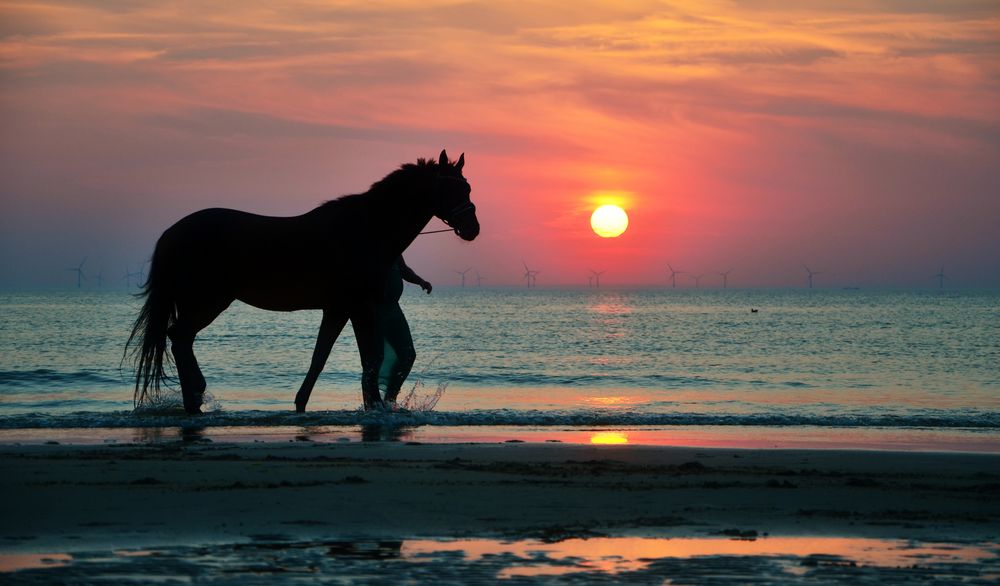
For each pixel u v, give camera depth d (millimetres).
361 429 14898
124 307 121812
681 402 22688
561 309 141250
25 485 9211
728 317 105312
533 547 6922
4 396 22797
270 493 8875
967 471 10969
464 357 41219
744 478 10164
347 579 5988
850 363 37906
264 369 30562
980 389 26922
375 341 16109
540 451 12195
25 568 6219
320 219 15781
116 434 14039
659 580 6012
